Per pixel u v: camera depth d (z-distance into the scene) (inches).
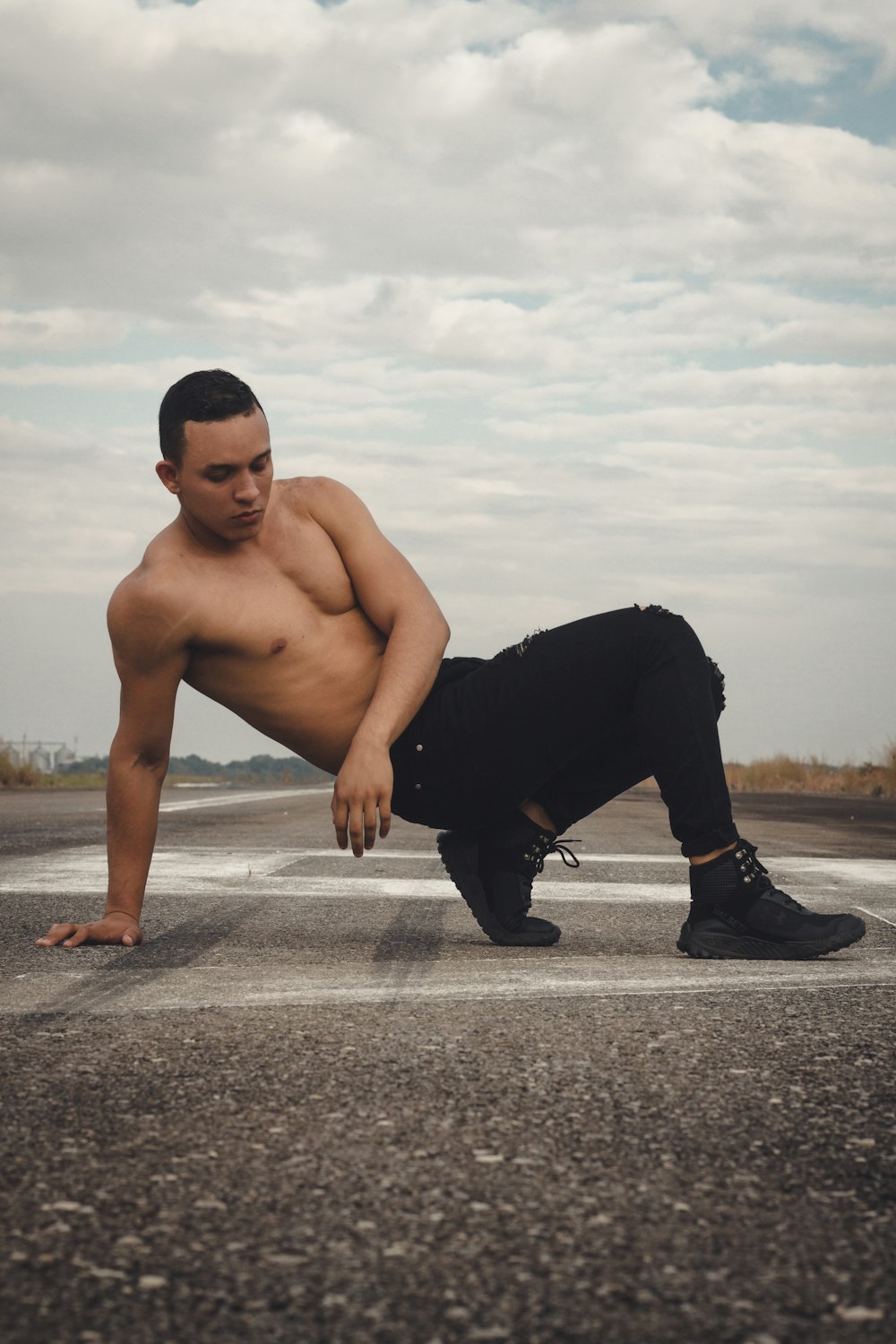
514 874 119.2
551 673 110.3
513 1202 47.3
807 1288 40.1
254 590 110.8
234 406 103.0
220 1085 63.1
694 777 109.2
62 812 384.5
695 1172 50.7
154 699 113.6
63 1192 47.9
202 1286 39.9
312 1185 48.9
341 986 91.7
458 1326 37.3
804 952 107.9
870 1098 61.1
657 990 90.2
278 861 208.4
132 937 115.0
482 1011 81.8
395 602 113.2
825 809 533.6
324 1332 36.8
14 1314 37.8
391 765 107.2
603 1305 38.8
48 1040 72.7
